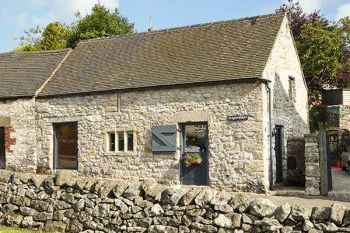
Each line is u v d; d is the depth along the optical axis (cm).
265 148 1502
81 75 1922
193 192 802
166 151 1627
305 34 3105
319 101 3189
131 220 840
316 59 3053
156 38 1978
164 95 1647
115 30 3628
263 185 1475
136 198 845
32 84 1967
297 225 706
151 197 833
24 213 952
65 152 1864
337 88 3066
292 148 1664
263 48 1628
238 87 1527
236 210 756
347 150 2175
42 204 935
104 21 3641
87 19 3656
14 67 2148
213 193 794
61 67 2061
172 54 1811
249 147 1502
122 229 845
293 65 1895
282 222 716
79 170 1794
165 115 1639
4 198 984
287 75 1811
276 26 1728
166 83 1630
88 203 887
